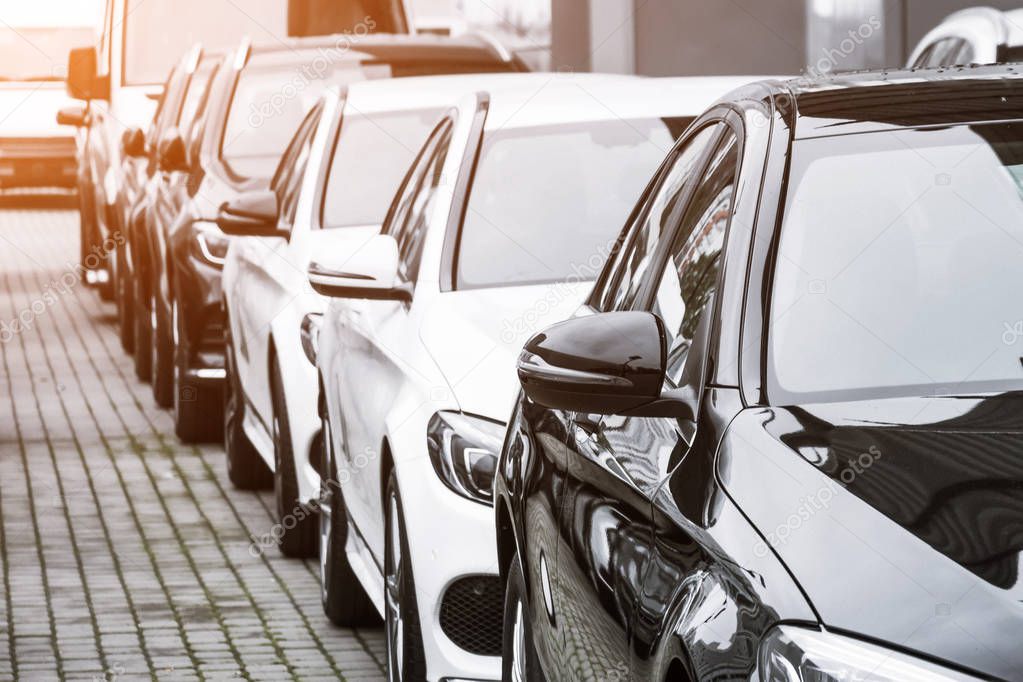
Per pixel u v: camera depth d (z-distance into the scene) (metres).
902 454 3.29
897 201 4.05
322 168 10.30
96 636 8.38
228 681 7.57
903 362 3.74
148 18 20.38
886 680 2.78
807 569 3.04
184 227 13.36
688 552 3.41
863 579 2.96
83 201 24.77
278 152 13.97
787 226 4.01
